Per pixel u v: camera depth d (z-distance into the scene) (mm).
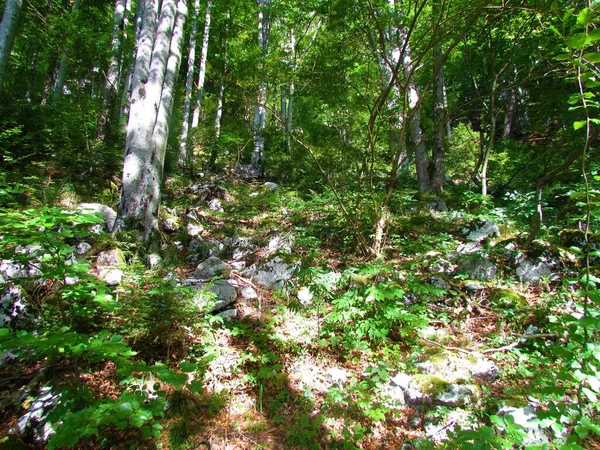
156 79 5543
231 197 9250
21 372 2824
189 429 2510
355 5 4902
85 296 2402
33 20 9656
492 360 3264
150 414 1697
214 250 6172
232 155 10797
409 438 2555
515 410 2527
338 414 2730
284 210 7879
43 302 3211
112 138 9656
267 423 2660
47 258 2459
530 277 4453
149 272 4062
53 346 1841
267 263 5195
